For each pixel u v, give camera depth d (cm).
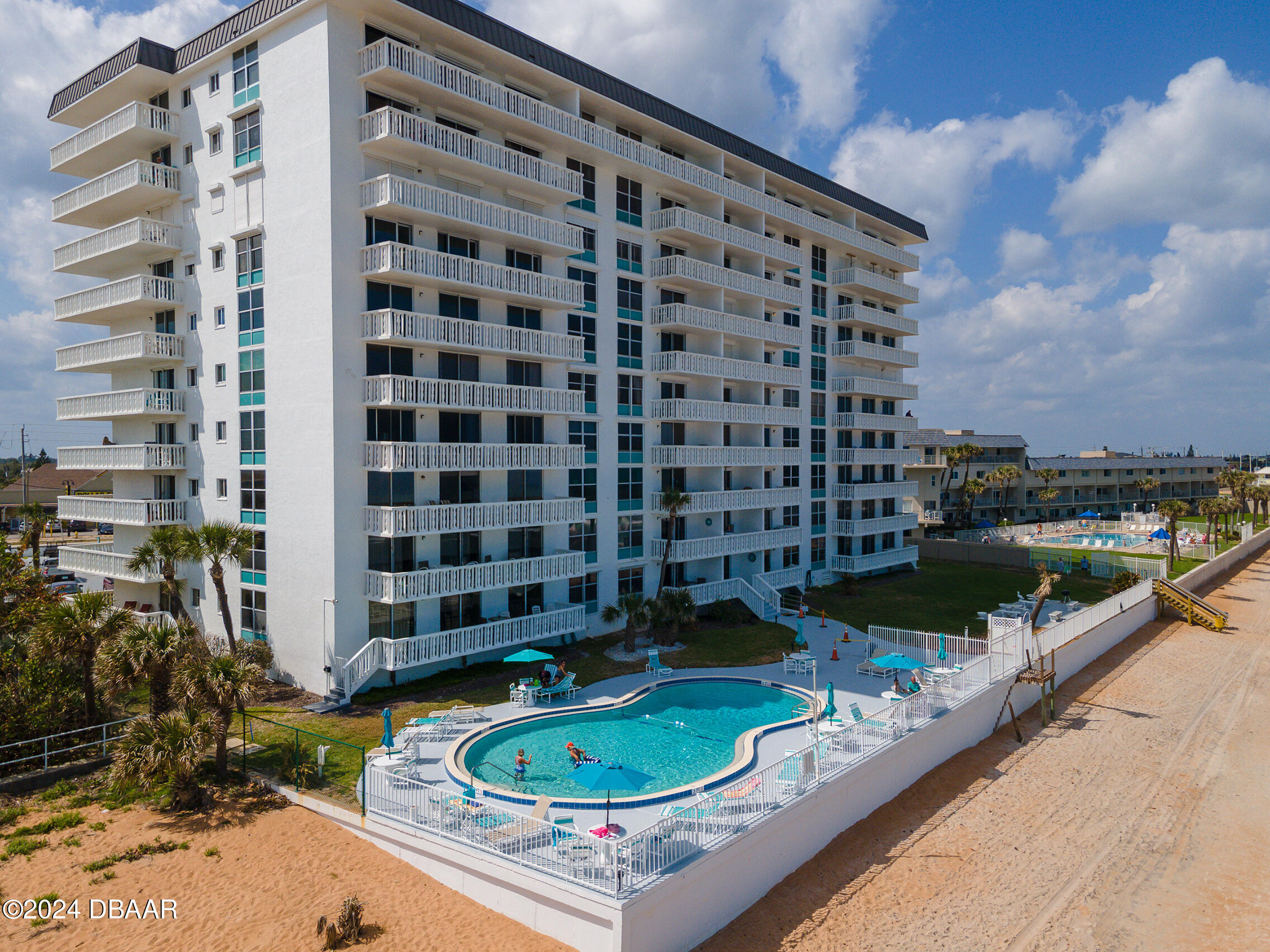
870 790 1914
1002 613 3906
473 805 1450
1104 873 1705
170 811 1700
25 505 4594
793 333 4319
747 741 2036
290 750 1898
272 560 2661
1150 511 10512
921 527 7769
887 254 5084
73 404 3397
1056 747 2448
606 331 3409
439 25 2555
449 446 2594
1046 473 9594
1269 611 4634
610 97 3203
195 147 2931
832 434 4928
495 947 1257
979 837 1838
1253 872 1728
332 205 2405
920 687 2428
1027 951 1413
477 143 2669
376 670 2503
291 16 2486
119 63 2975
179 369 3091
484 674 2714
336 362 2422
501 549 2930
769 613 3869
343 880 1450
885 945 1400
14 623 2294
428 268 2517
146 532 3192
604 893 1229
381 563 2547
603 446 3406
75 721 2056
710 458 3775
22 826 1614
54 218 3347
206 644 2394
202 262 2939
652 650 2859
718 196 3762
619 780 1419
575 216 3228
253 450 2747
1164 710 2833
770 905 1500
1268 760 2362
